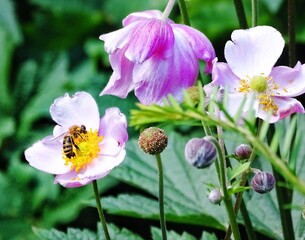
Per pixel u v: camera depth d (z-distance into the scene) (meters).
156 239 0.51
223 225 0.55
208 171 0.58
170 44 0.39
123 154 0.40
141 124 0.31
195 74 0.40
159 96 0.39
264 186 0.38
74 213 0.93
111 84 0.41
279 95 0.40
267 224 0.54
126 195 0.56
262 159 0.54
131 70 0.41
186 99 0.30
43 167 0.42
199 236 0.90
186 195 0.58
